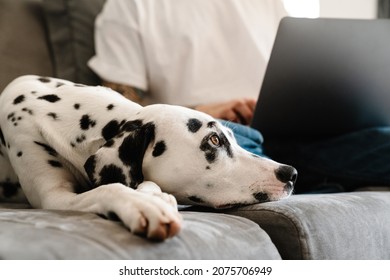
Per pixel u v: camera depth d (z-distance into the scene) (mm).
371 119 1826
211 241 874
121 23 2256
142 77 2242
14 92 1406
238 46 2365
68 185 1238
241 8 2412
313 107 1732
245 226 986
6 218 928
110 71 2193
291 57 1632
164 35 2303
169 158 1141
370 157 1812
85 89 1382
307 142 1905
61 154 1268
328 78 1672
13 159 1320
